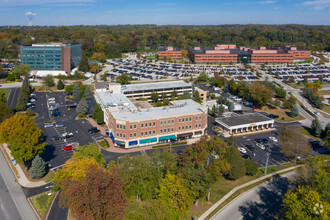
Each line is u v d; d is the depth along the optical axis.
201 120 120.19
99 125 132.88
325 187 58.53
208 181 71.12
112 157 101.69
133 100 150.38
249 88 175.12
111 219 55.16
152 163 77.31
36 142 88.25
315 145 118.88
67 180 66.75
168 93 177.38
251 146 112.00
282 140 105.31
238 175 84.19
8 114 125.81
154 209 58.75
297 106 166.50
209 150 85.12
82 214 54.50
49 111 153.25
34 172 84.69
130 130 107.25
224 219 68.88
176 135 116.38
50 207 72.94
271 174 91.56
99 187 56.06
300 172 74.69
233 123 131.00
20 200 76.06
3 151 105.44
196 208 73.69
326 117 157.88
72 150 106.62
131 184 69.62
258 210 72.50
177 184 66.00
